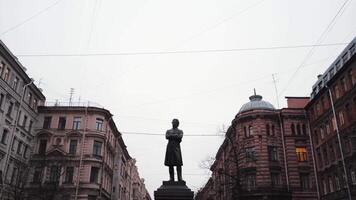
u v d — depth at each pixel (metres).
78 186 42.66
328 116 40.81
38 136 45.84
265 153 42.72
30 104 45.00
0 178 36.03
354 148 35.12
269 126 44.84
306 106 45.91
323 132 42.31
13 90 39.19
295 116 45.59
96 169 45.22
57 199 38.34
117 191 55.62
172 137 14.34
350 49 37.88
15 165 40.31
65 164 41.22
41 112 47.34
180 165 14.03
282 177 42.41
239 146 44.25
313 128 44.62
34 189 37.72
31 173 40.59
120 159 59.69
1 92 36.44
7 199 37.38
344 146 36.97
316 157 43.59
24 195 37.12
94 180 44.62
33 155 44.31
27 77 42.47
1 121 36.53
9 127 38.53
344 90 37.47
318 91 44.22
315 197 41.72
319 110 43.50
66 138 45.59
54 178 40.12
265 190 39.91
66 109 47.25
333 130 39.66
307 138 44.78
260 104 46.84
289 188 41.44
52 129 46.12
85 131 45.88
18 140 41.31
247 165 42.84
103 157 46.28
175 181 13.70
